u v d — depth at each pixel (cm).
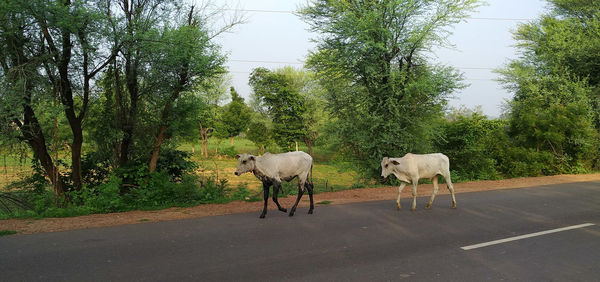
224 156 4591
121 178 1229
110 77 1300
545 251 589
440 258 548
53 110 1091
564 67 2620
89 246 595
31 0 998
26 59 1132
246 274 474
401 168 928
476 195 1201
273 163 842
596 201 1082
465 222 793
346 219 818
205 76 1311
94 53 1125
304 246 604
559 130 2112
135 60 1241
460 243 630
